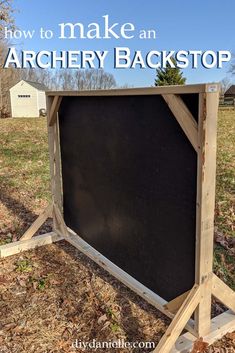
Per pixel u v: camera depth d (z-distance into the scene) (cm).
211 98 153
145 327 216
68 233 344
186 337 196
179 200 187
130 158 224
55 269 291
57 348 200
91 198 287
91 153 273
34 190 524
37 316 229
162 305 221
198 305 185
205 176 164
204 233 173
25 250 326
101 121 251
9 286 265
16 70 3197
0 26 1176
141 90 191
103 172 261
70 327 218
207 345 192
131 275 250
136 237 234
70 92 273
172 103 169
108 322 221
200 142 160
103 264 281
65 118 306
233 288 254
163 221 204
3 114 2875
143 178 215
